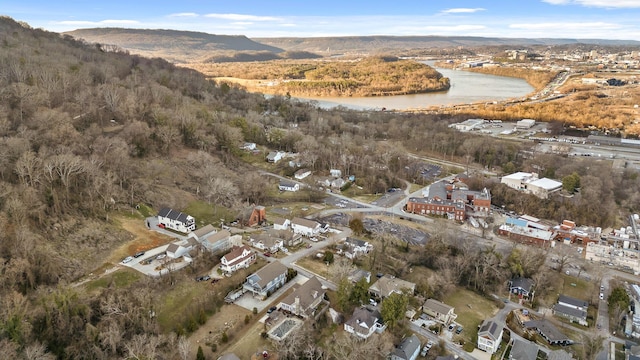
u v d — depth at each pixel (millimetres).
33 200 112562
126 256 116438
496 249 144625
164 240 127562
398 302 102375
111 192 136250
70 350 83188
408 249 141875
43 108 159875
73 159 126250
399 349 94125
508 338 105312
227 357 87750
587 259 145750
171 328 96562
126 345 83750
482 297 122688
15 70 179625
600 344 97938
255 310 104625
